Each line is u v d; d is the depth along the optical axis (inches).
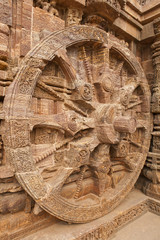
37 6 123.3
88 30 128.0
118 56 162.4
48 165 117.6
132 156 179.9
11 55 106.2
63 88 125.1
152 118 191.6
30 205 110.6
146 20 189.2
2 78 99.9
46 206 105.1
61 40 113.3
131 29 187.8
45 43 105.6
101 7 140.0
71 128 119.2
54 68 121.5
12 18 106.5
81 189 138.9
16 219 106.4
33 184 99.8
